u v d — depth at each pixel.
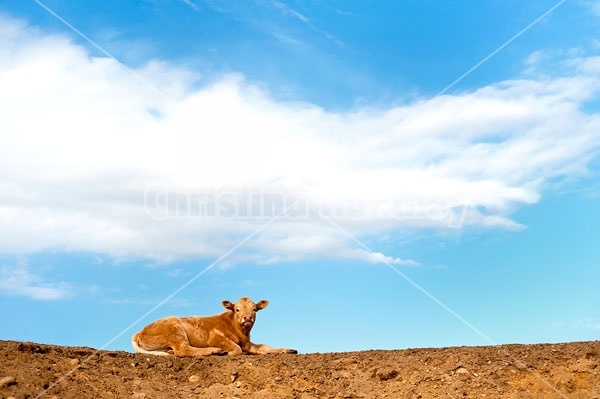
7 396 9.98
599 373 11.30
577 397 10.92
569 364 11.66
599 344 12.52
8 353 11.41
